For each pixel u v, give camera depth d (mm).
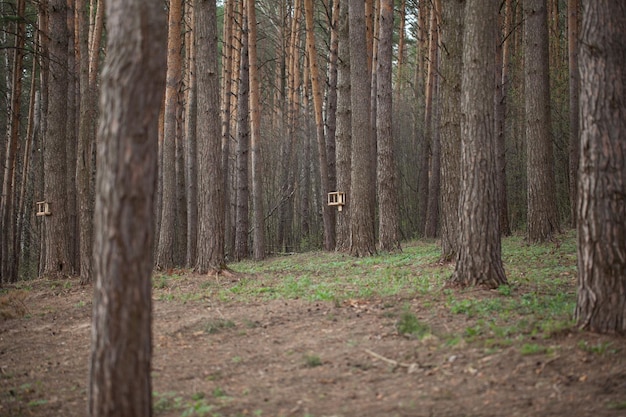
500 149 21734
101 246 4840
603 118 6875
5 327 10844
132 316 4809
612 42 6875
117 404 4770
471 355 6621
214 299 11484
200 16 14469
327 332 8258
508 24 23281
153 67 4918
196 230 22516
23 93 33750
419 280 11750
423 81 32562
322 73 35562
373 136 25250
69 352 8805
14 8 19516
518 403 5367
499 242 10422
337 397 5934
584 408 5152
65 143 16656
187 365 7441
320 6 34375
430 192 28109
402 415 5359
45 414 6367
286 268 16703
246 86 23953
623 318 6723
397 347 7219
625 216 6848
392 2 19016
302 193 35031
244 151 23938
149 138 4914
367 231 18047
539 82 16891
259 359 7402
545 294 9625
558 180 28531
